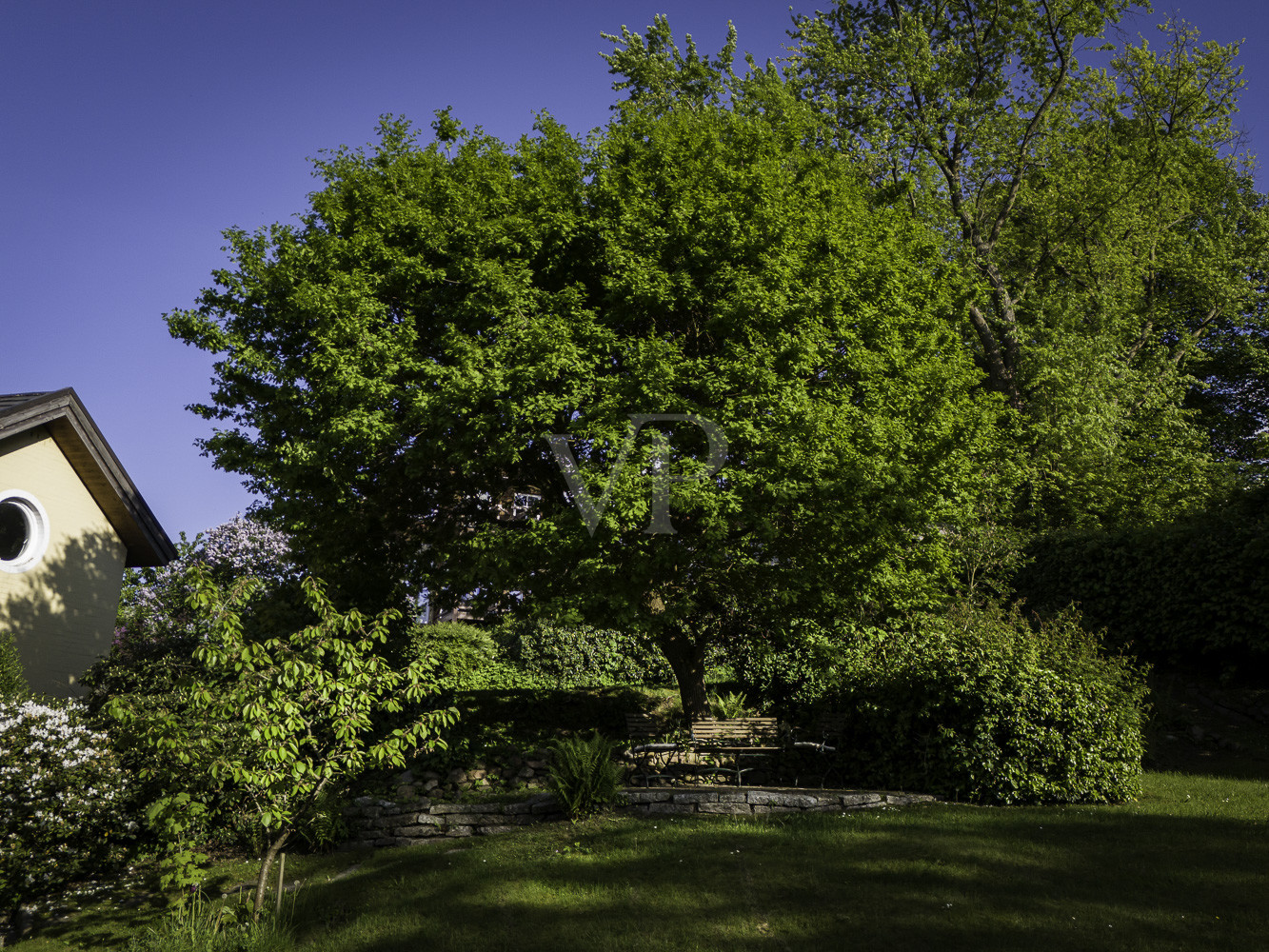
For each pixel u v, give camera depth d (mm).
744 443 11273
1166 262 25906
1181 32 24875
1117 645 16172
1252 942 5609
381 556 14281
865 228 13758
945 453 12047
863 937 6129
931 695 10680
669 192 12664
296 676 7445
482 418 10977
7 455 16125
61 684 16797
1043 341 22844
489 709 15938
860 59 24719
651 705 16078
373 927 7094
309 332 12906
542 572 12055
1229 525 14648
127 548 18828
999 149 25297
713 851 8242
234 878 9625
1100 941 5785
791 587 11617
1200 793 10016
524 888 7637
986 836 8219
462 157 13484
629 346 11562
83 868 10156
